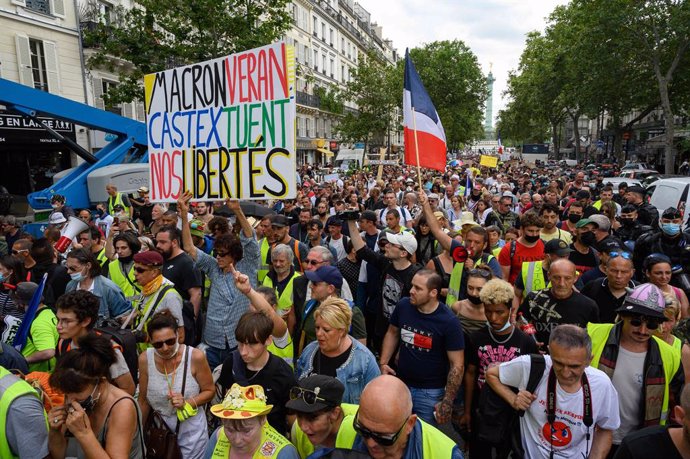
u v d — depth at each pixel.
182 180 5.02
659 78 26.52
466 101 53.94
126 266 5.27
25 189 18.20
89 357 2.48
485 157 27.17
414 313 3.73
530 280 4.70
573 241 5.79
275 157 4.39
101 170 11.71
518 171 33.09
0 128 15.91
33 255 5.30
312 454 2.37
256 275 5.02
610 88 31.42
